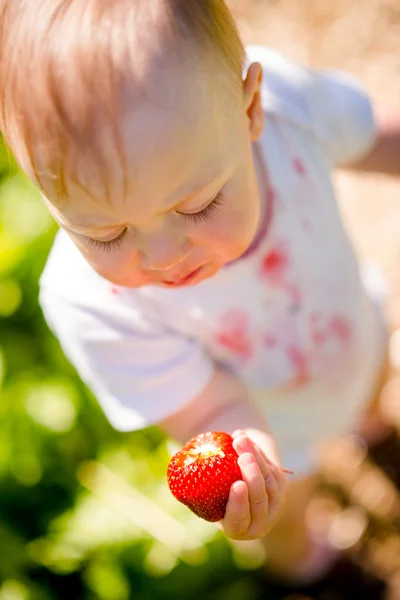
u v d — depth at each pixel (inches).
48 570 37.6
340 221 30.6
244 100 23.0
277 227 28.0
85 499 37.7
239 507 22.8
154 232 22.0
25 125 20.9
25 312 40.1
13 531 37.1
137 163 20.6
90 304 27.8
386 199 51.7
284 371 30.8
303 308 29.7
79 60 20.5
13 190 41.0
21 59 20.7
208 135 21.2
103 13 20.6
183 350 28.6
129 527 36.7
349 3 58.8
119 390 28.7
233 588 38.5
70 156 20.8
